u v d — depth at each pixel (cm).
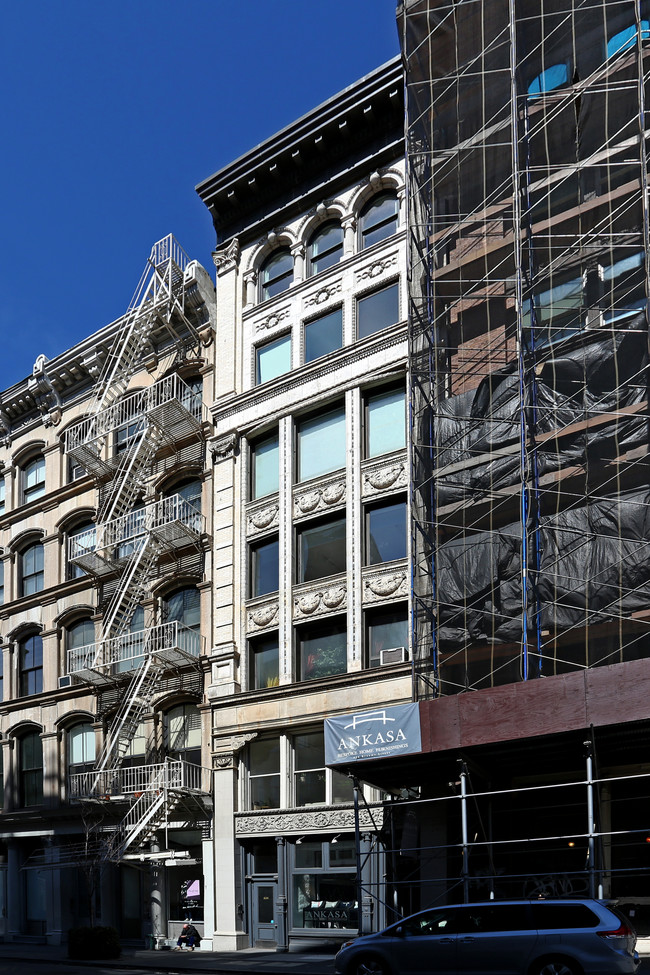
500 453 2383
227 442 3112
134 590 3192
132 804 2898
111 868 3123
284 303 3128
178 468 3284
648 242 2153
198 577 3122
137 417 3184
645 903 2058
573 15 2475
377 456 2711
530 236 2438
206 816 2845
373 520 2705
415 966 1574
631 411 2181
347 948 1639
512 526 2319
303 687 2662
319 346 3012
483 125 2633
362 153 3050
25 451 4009
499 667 2214
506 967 1495
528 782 2269
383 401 2791
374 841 2439
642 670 1792
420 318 2645
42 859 3409
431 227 2666
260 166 3241
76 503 3666
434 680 2345
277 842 2661
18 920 3428
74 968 2412
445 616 2378
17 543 3906
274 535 2944
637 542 2091
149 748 3089
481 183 2658
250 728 2772
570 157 2500
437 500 2472
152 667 3025
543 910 1523
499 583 2300
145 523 3231
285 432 2972
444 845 2202
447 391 2559
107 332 3650
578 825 2177
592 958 1435
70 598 3569
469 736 1967
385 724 2094
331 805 2547
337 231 3097
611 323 2266
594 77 2462
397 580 2573
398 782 2353
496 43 2702
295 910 2595
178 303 3306
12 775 3591
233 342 3222
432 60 2831
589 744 1819
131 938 3031
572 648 2150
